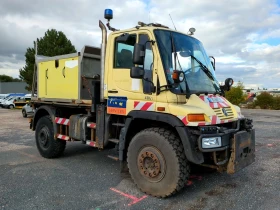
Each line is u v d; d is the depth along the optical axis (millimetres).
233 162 3938
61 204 3936
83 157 6703
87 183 4824
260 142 8688
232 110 4641
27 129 12039
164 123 4301
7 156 6840
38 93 7062
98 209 3779
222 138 3898
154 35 4285
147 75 4312
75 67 5762
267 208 3814
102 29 5016
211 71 5066
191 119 3801
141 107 4359
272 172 5461
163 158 4020
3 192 4371
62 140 6539
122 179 5035
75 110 6562
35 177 5137
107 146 5477
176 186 3922
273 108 24250
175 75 3936
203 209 3793
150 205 3914
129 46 4617
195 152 3818
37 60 7086
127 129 4539
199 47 5055
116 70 4805
